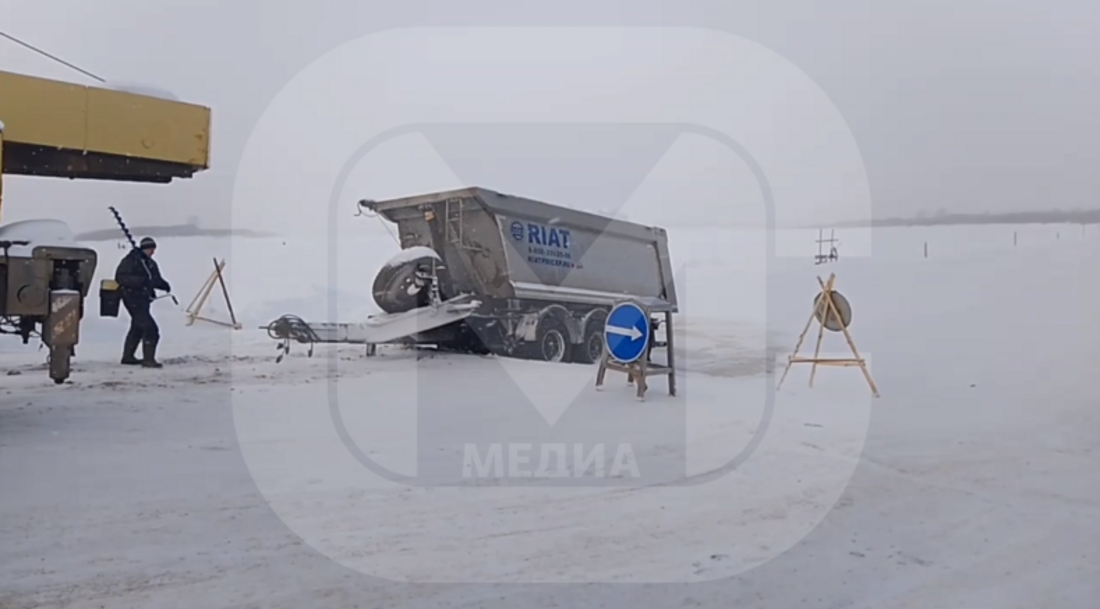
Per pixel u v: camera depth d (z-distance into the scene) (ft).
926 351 38.24
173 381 29.99
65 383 28.99
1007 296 53.93
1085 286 55.67
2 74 19.44
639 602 10.73
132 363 34.99
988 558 12.57
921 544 13.16
